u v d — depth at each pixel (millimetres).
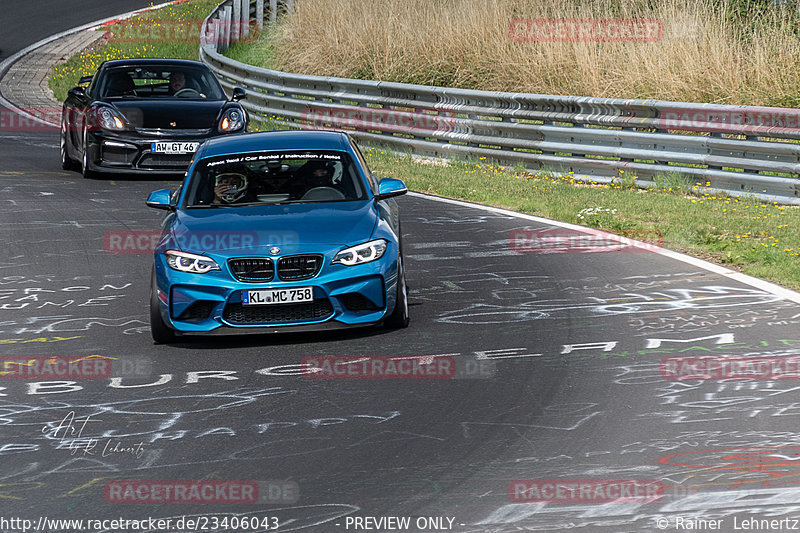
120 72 59281
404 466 17812
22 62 108188
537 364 23891
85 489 17141
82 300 31625
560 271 34438
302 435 19562
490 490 16672
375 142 68312
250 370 24062
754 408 20453
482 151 60844
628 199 47531
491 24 76125
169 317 26156
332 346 26000
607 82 64875
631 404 20891
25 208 47875
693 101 59969
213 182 30031
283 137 32406
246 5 107438
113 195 51844
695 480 16891
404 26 81250
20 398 22250
